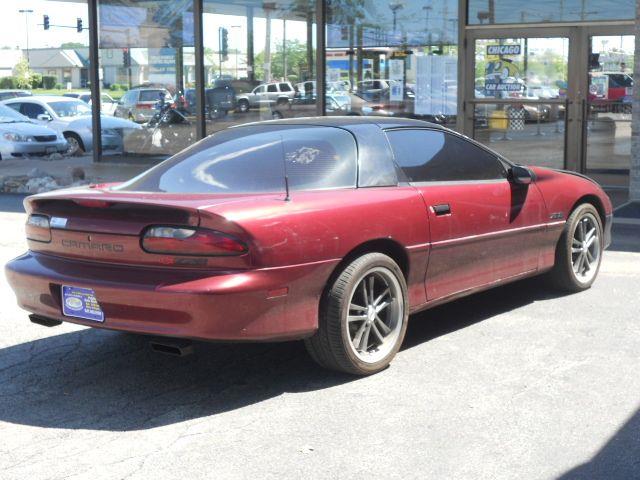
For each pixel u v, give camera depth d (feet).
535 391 15.90
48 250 16.84
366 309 16.83
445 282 18.78
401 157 18.38
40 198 16.60
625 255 28.40
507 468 12.76
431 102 46.44
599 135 43.42
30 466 13.12
